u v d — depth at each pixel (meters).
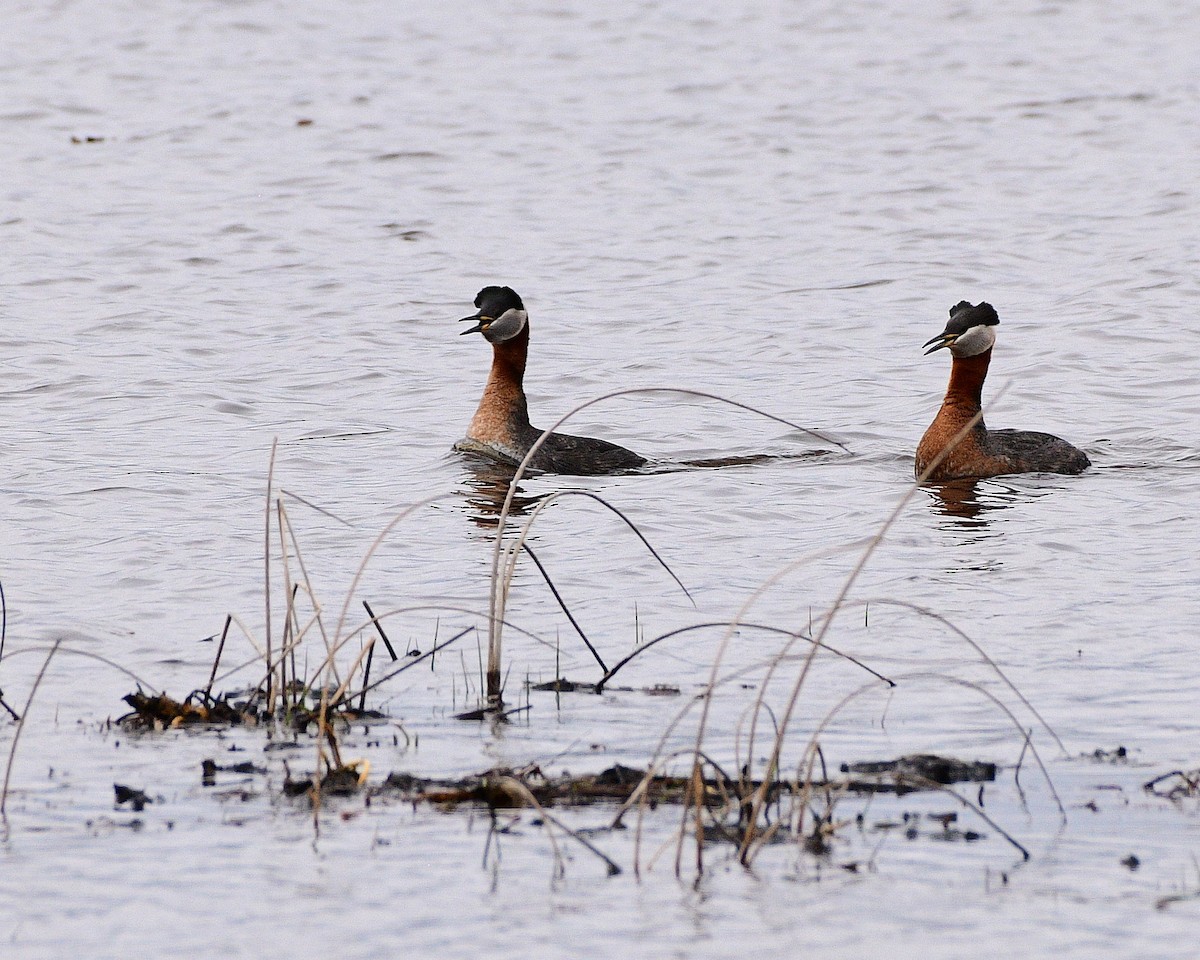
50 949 7.54
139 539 14.98
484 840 8.75
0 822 8.97
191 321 26.44
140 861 8.48
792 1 63.25
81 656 11.85
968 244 31.72
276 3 63.00
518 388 19.05
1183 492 17.17
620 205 35.72
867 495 17.17
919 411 21.25
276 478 17.69
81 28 58.38
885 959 7.42
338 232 33.38
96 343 24.86
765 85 49.47
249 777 9.69
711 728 10.45
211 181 38.16
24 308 27.06
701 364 23.81
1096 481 17.80
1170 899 8.01
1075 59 53.09
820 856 8.55
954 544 15.12
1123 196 35.59
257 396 21.98
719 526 15.82
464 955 7.46
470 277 29.69
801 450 19.44
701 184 37.78
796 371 23.42
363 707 10.80
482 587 13.67
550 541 15.22
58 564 14.21
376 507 16.50
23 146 41.88
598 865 8.44
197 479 17.48
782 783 9.44
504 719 10.66
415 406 21.55
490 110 46.31
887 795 9.39
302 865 8.43
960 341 17.94
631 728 10.46
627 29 58.38
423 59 53.94
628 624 12.70
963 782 9.57
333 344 25.08
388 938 7.63
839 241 32.28
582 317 26.83
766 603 13.22
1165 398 21.64
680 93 48.38
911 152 40.78
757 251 31.58
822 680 11.41
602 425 20.67
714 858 8.53
